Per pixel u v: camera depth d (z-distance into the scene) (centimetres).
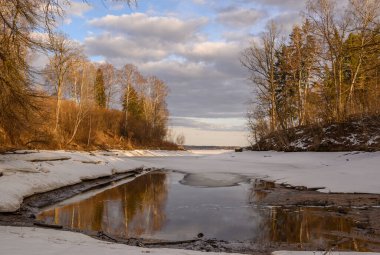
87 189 2052
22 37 1129
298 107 4747
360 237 1056
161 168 3584
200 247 961
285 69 4641
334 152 3450
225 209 1499
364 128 3438
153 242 1002
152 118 8000
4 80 1412
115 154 5522
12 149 2362
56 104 4466
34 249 643
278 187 2123
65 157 2428
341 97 3888
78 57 4297
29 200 1546
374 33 1784
